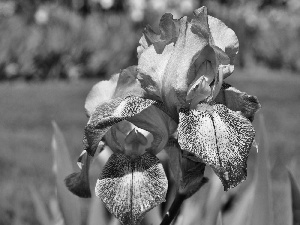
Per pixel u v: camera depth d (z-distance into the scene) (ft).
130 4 13.05
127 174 1.52
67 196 2.27
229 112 1.53
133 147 1.59
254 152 5.36
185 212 2.62
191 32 1.53
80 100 8.75
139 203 1.47
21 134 6.38
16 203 3.95
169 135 1.60
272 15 16.60
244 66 14.46
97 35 12.45
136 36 12.67
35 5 13.67
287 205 2.41
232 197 2.66
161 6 12.68
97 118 1.50
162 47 1.57
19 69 11.68
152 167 1.54
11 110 7.86
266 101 8.72
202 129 1.46
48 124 6.97
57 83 11.24
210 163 1.40
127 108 1.50
